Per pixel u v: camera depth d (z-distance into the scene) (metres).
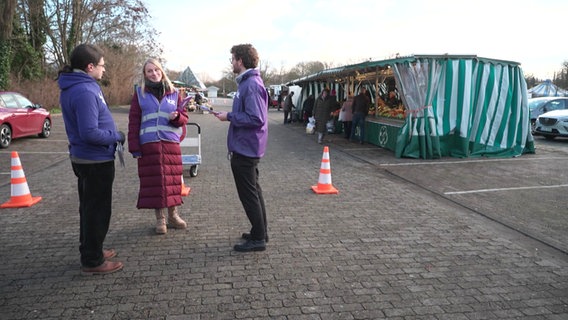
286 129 17.45
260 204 3.94
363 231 4.61
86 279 3.32
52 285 3.21
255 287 3.25
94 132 3.01
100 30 27.89
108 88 31.73
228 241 4.20
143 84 4.03
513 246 4.23
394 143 10.60
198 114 28.12
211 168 8.18
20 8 22.12
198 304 2.97
